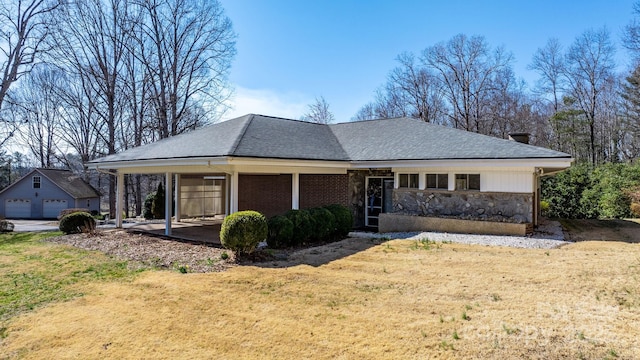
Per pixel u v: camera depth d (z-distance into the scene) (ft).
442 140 43.34
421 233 38.58
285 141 42.14
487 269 23.62
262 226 28.76
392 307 17.47
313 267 25.32
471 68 119.75
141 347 14.26
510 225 36.22
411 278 22.12
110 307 18.47
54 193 120.78
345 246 32.68
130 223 59.11
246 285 21.38
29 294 20.99
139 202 108.27
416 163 39.88
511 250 29.32
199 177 63.41
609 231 41.04
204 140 41.52
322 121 149.07
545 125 117.80
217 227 49.32
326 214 35.70
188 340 14.73
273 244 32.30
